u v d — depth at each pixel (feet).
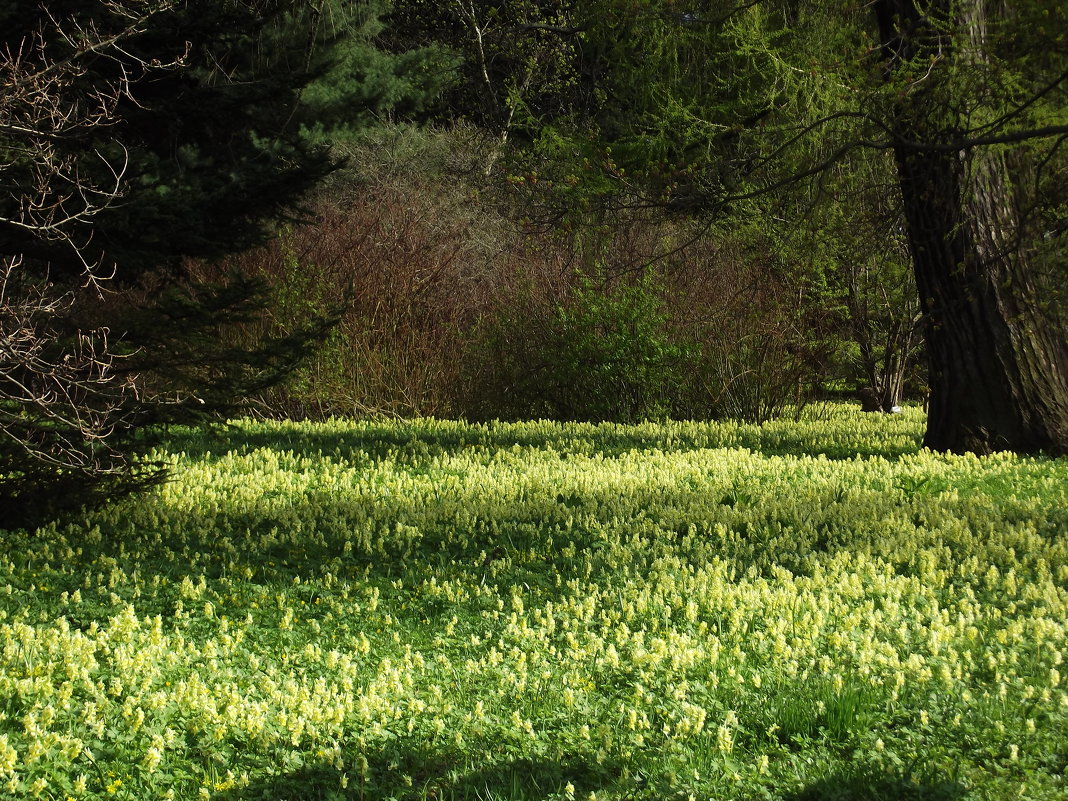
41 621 20.04
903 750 16.02
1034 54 33.83
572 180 46.29
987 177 46.85
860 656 19.30
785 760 15.75
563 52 108.68
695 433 56.54
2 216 27.94
